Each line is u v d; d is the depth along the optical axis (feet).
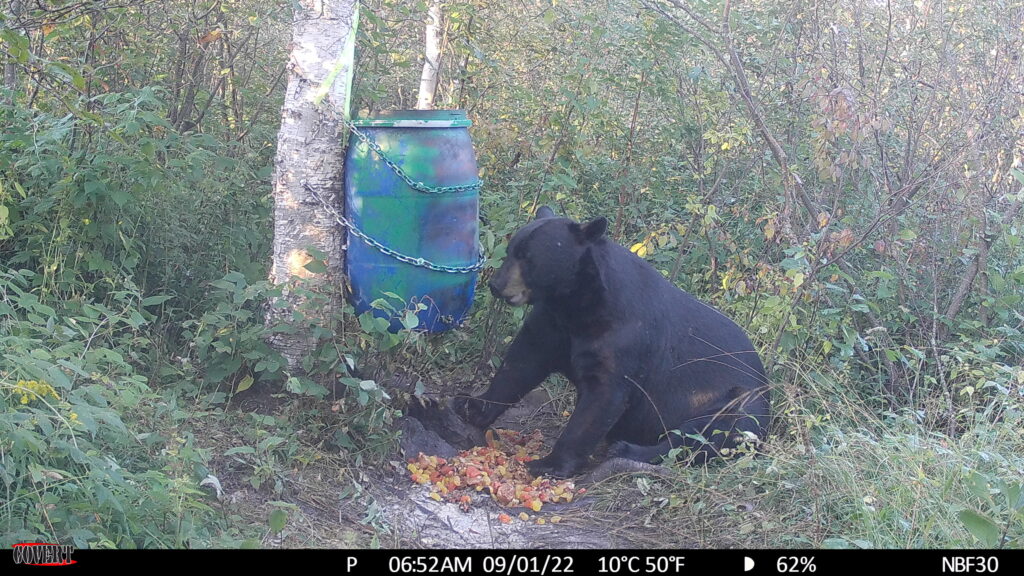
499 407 25.05
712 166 33.04
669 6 34.81
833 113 27.27
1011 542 18.13
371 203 21.79
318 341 21.95
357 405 22.11
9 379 17.13
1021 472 21.11
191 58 32.32
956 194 30.19
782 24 32.68
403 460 22.58
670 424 24.49
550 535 19.94
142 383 19.45
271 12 31.37
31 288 23.93
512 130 30.55
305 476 20.66
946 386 27.14
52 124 22.53
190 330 24.57
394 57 33.19
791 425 23.67
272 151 29.63
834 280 28.84
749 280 28.81
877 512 19.42
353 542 18.29
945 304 31.17
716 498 20.77
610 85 34.09
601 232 22.47
